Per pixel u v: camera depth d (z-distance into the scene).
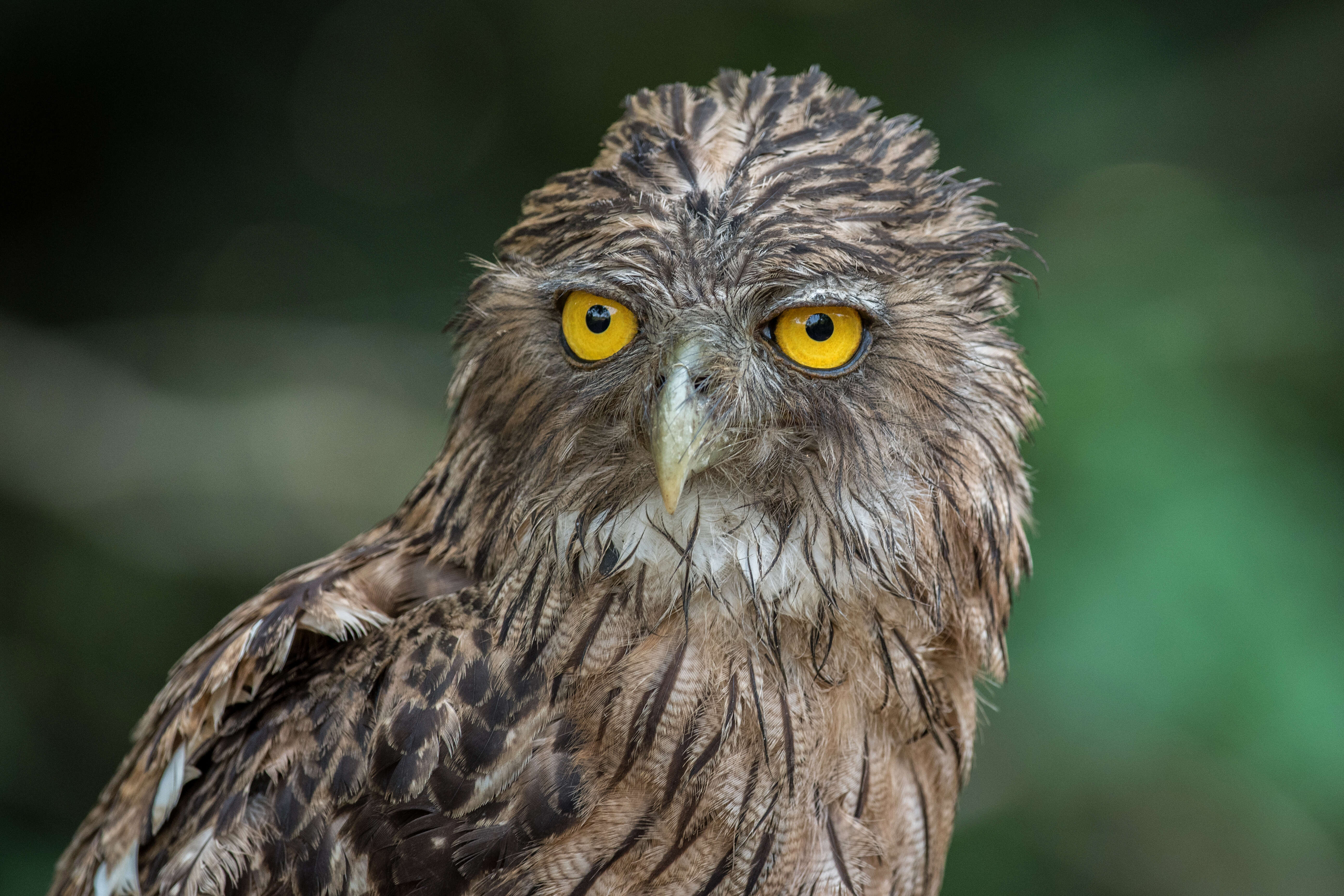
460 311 5.27
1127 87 12.92
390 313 14.65
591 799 4.54
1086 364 10.03
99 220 14.66
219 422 12.92
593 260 4.59
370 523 12.49
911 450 4.75
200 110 15.02
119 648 11.57
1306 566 9.09
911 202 4.76
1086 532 9.26
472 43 15.48
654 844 4.54
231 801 4.89
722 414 4.56
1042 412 9.82
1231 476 9.38
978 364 4.87
